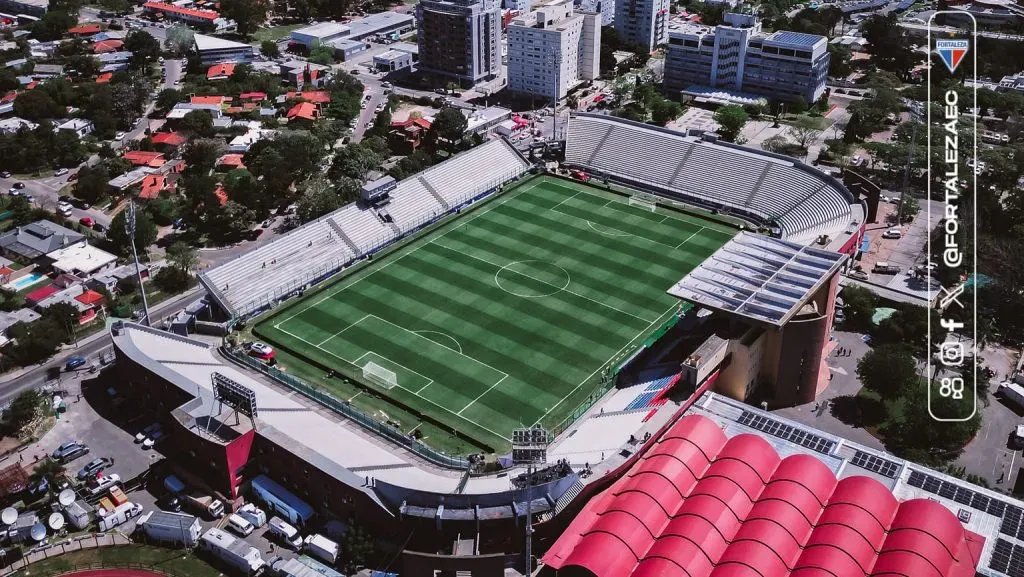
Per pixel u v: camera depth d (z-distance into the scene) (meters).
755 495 113.38
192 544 120.31
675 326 159.12
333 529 121.81
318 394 144.88
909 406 140.62
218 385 129.25
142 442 139.12
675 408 132.62
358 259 190.62
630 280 182.12
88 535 121.81
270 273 178.62
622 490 116.38
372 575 113.88
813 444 127.62
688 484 115.75
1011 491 127.44
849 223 189.75
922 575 99.19
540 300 175.00
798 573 101.75
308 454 123.31
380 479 118.50
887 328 165.12
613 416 135.88
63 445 136.25
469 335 163.62
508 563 115.00
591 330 164.75
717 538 106.12
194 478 129.12
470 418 141.25
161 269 187.50
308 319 168.88
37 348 160.62
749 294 144.38
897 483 119.44
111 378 156.38
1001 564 105.69
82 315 173.25
